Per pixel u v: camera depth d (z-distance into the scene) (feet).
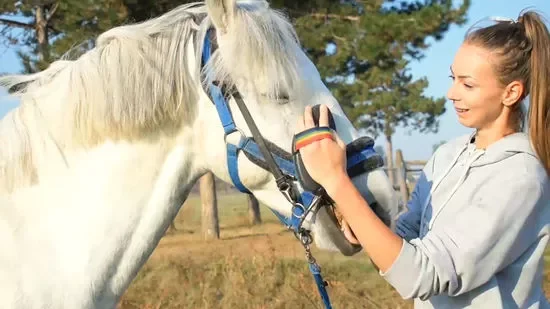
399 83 60.34
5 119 5.90
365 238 4.63
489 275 4.65
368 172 5.52
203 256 24.86
